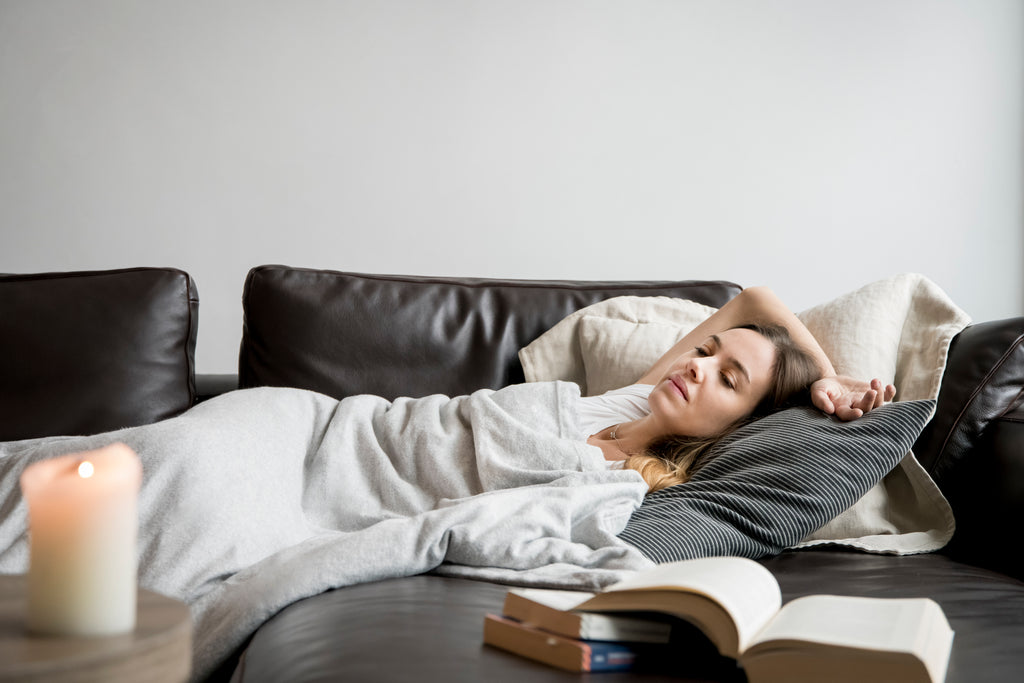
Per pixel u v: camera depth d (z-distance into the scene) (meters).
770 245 3.12
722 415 1.46
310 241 3.09
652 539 1.15
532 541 1.10
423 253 3.11
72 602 0.48
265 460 1.25
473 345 1.73
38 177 3.06
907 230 3.12
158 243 3.08
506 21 3.11
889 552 1.29
